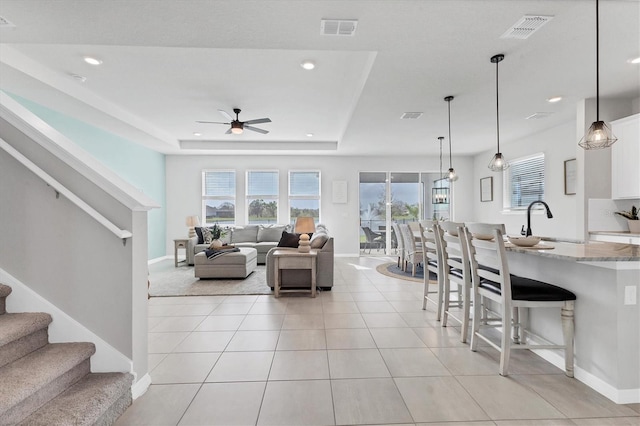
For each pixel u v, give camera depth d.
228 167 7.81
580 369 1.99
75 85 3.94
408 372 2.10
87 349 1.73
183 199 7.75
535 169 5.73
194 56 3.25
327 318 3.18
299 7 2.06
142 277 1.91
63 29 2.31
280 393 1.86
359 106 4.11
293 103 4.65
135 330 1.83
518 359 2.29
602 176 3.80
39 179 1.80
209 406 1.74
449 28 2.31
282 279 4.27
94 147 5.20
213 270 5.01
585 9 2.09
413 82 3.33
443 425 1.57
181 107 4.80
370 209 8.04
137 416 1.66
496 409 1.70
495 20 2.21
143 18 2.18
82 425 1.36
